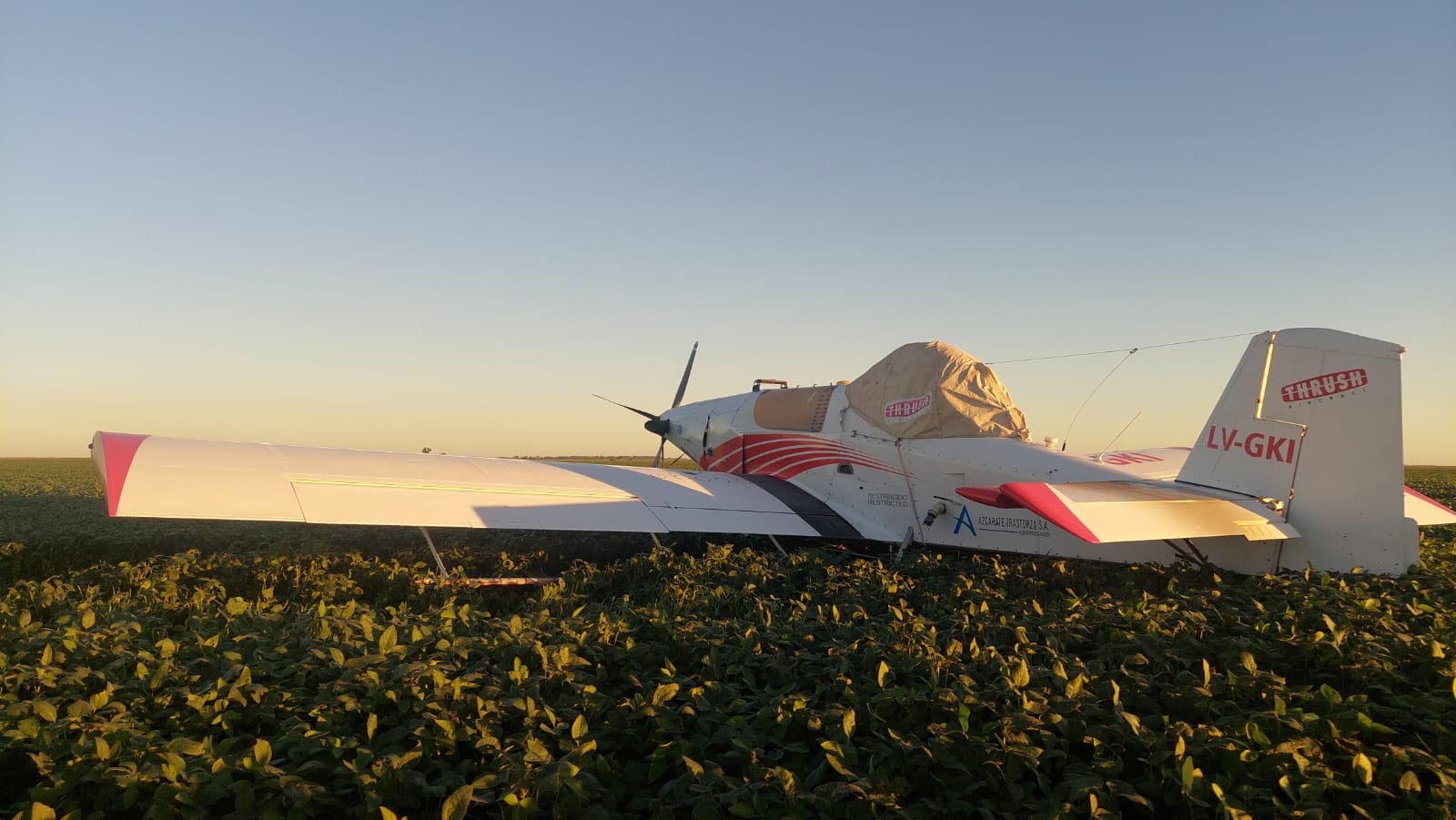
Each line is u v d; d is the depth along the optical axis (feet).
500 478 27.48
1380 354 21.72
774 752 11.02
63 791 9.27
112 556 30.22
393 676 11.95
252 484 22.21
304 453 25.09
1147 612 16.31
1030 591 20.98
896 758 10.59
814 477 34.42
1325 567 22.11
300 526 37.52
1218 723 11.44
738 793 9.41
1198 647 14.39
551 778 9.37
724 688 12.67
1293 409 22.94
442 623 15.92
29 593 19.31
